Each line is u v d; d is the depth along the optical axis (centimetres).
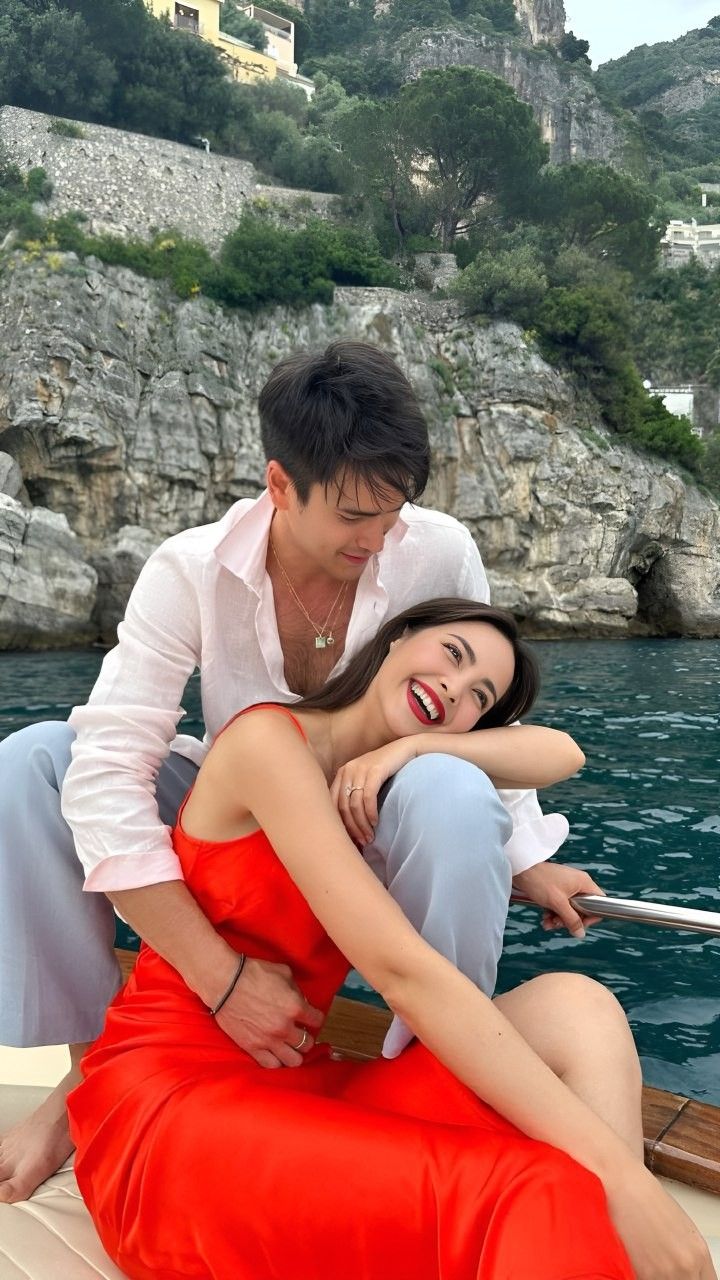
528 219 4088
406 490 147
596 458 3100
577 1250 97
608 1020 134
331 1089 141
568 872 182
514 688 166
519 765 156
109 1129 128
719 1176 154
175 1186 118
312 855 129
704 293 5688
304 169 4191
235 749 137
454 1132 113
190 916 141
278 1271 114
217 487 2778
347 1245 110
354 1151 112
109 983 170
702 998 341
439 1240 105
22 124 3341
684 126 11575
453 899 131
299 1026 140
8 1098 182
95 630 2462
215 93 4088
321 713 164
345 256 3238
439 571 184
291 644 181
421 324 3192
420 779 135
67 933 166
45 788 163
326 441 142
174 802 189
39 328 2572
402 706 156
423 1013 121
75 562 2314
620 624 3083
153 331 2789
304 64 7219
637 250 4144
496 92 3875
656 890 456
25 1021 163
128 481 2633
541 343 3183
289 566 171
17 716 1072
